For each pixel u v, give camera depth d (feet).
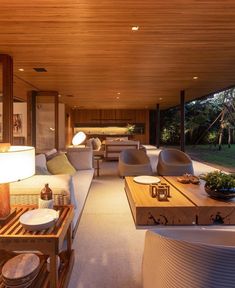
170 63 16.21
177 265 4.29
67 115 42.80
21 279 5.38
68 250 7.34
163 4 8.70
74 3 8.50
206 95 31.07
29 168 6.02
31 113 26.96
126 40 12.09
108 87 25.22
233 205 9.79
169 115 53.93
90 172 16.29
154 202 10.28
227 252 3.90
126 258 7.77
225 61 15.80
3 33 11.15
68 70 17.93
